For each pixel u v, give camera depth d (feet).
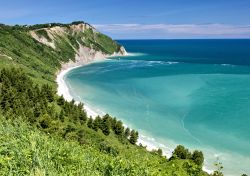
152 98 558.15
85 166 59.98
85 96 568.41
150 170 59.57
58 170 55.36
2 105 317.83
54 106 394.32
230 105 503.61
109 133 334.65
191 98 554.46
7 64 621.31
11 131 77.82
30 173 49.08
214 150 336.08
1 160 52.06
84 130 301.22
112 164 59.26
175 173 62.75
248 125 409.28
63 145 76.18
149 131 389.80
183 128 402.52
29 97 387.55
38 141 68.69
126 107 496.64
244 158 313.94
